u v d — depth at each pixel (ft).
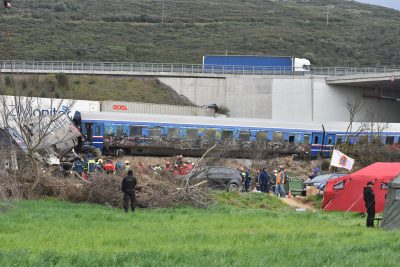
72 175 152.76
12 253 65.82
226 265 62.39
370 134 282.36
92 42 564.30
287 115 374.22
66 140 189.78
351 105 343.87
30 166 141.28
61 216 107.55
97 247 75.97
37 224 96.99
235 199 152.66
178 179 145.18
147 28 640.99
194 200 136.87
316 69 395.75
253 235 90.79
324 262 66.13
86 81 379.76
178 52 566.77
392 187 109.40
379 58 638.53
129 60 529.86
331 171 225.56
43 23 595.88
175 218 113.70
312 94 374.84
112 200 132.26
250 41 625.82
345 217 131.75
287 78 376.48
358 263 65.92
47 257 63.67
